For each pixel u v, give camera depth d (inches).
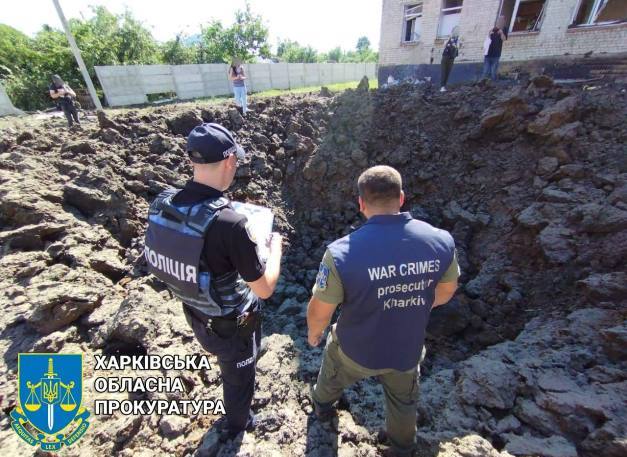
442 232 59.2
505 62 436.5
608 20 367.9
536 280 161.5
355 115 292.4
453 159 250.8
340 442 84.0
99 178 182.1
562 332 116.3
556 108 207.6
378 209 58.3
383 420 94.4
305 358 124.5
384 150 274.7
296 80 804.6
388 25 518.6
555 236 159.0
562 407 84.0
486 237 207.5
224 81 626.8
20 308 110.2
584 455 75.7
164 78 557.6
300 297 201.2
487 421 88.6
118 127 236.1
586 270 144.3
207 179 57.9
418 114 277.0
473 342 160.7
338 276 54.6
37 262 129.6
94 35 701.9
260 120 294.2
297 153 281.3
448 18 469.4
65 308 109.3
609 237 144.7
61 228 149.7
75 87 621.6
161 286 144.9
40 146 203.3
